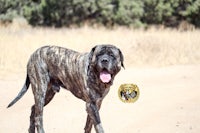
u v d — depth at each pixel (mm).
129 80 12234
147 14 29328
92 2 28438
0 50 13672
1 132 7762
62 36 18344
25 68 12875
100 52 5922
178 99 9969
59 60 6543
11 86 11086
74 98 10086
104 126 8062
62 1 28609
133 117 8602
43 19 29109
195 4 28797
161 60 15266
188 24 28484
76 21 28922
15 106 9344
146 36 18266
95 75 6004
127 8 28672
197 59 15977
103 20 28906
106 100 9953
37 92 6852
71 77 6398
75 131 7832
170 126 7973
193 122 8180
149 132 7684
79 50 15641
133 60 15008
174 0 28891
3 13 29047
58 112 8969
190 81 12203
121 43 16984
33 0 29969
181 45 17047
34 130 7098
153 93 10625
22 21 27531
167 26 29547
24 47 14734
